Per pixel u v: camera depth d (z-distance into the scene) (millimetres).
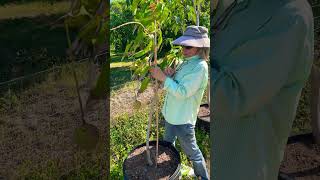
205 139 3369
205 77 2684
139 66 2486
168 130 2969
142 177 2709
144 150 3027
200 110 3678
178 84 2623
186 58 2648
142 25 2303
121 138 3512
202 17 3441
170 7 2811
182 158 3223
